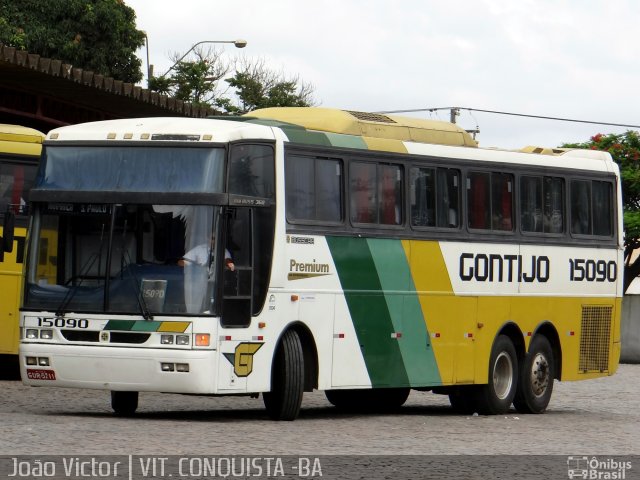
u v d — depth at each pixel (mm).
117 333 24812
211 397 34156
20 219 34188
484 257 31531
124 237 25109
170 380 24500
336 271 27516
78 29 72125
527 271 32875
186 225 24875
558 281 33906
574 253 34438
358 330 28062
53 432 22266
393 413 32062
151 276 24859
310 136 27203
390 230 28953
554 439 25547
